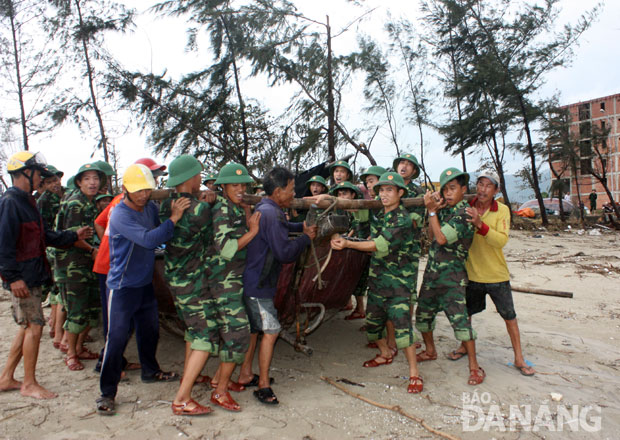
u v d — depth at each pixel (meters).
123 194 3.79
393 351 4.87
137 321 3.99
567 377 4.30
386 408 3.62
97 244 4.86
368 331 4.48
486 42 20.64
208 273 3.64
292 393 3.90
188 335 3.65
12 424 3.28
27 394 3.74
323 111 15.11
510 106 21.08
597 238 16.92
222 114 16.92
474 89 20.73
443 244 4.06
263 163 16.25
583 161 23.20
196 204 3.51
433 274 4.27
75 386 4.01
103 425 3.29
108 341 3.48
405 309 4.03
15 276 3.59
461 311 4.12
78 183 4.61
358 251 4.53
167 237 3.34
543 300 7.33
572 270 9.88
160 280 4.30
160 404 3.66
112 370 3.47
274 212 3.64
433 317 4.53
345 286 4.55
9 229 3.54
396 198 4.01
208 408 3.49
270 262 3.67
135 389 3.95
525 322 6.16
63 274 4.40
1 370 4.39
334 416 3.48
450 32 21.12
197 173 3.54
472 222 4.00
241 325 3.56
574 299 7.39
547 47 20.06
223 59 16.41
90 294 4.52
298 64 15.06
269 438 3.15
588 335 5.62
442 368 4.48
